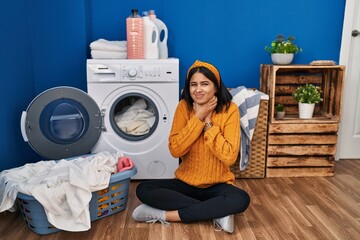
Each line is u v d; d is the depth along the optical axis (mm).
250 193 1988
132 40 2113
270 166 2256
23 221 1649
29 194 1422
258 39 2514
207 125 1602
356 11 2504
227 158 1520
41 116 1897
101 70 2004
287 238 1482
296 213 1723
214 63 2537
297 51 2359
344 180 2207
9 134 1867
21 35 2074
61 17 2260
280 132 2211
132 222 1639
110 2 2412
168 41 2492
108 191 1663
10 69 1892
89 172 1562
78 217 1453
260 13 2479
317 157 2260
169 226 1585
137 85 2045
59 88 1919
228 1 2453
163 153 2129
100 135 2084
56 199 1438
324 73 2443
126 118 2137
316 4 2475
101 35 2457
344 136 2656
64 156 2000
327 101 2408
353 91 2604
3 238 1486
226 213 1499
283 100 2531
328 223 1617
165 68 2031
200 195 1657
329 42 2537
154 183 1670
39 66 2305
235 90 2082
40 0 2230
